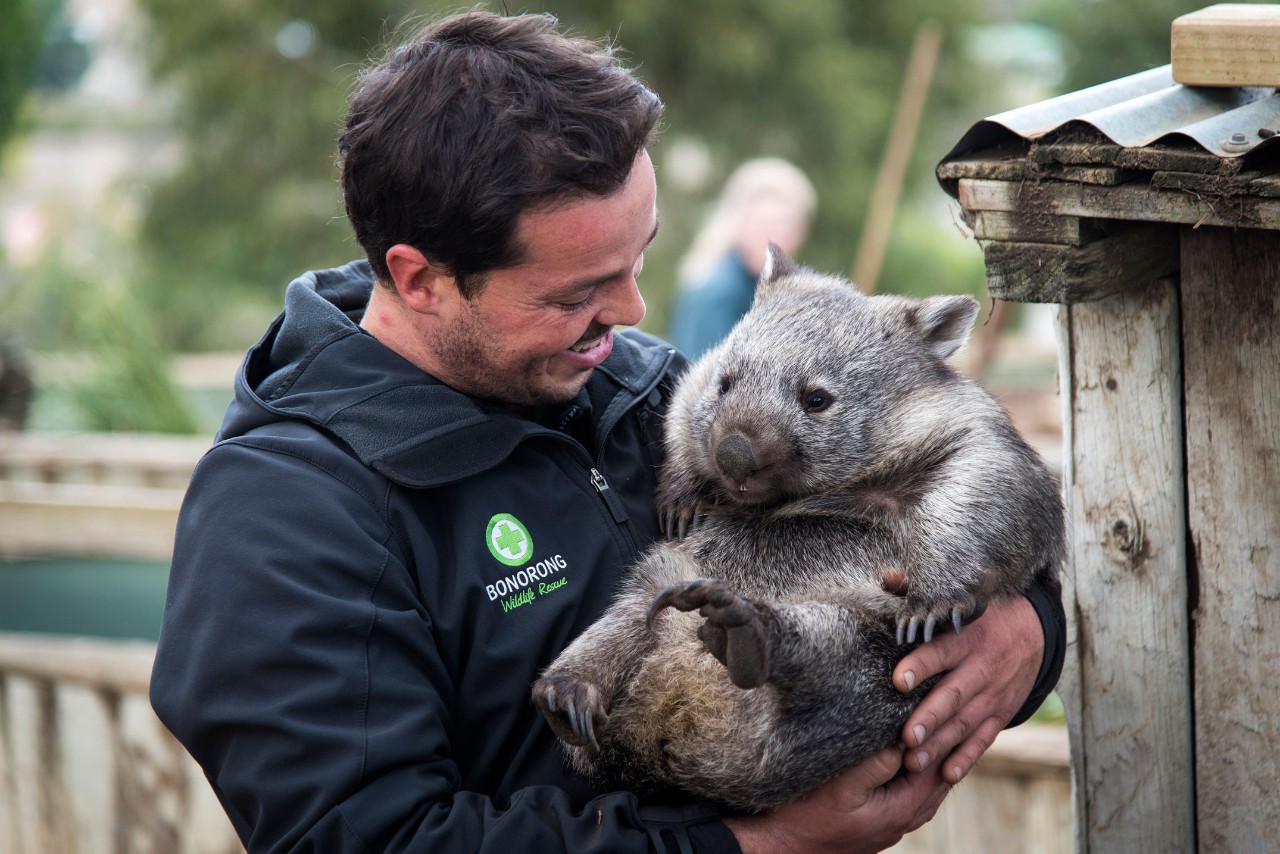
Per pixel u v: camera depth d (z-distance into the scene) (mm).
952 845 5891
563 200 3441
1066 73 20562
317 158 22250
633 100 3566
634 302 3771
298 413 3672
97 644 6688
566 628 3771
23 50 15086
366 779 3281
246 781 3318
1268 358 3734
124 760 6488
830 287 5004
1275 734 3928
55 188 24797
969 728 3920
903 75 23812
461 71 3475
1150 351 3969
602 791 3984
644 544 4172
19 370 10469
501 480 3771
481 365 3738
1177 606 4055
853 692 3801
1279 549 3822
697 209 22672
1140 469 4059
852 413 4535
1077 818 4402
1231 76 3572
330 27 22031
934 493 4156
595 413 4191
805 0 22641
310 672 3312
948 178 3816
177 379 12086
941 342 4766
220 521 3498
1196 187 3338
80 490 8398
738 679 3469
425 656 3486
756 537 4469
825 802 3777
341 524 3479
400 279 3648
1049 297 3701
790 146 22625
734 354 4715
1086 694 4309
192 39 22312
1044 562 4230
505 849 3285
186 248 22109
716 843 3592
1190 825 4164
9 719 6711
